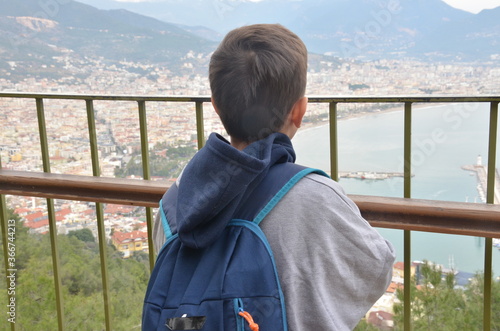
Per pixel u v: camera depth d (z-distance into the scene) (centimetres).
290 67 84
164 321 77
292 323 79
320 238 80
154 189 167
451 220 135
